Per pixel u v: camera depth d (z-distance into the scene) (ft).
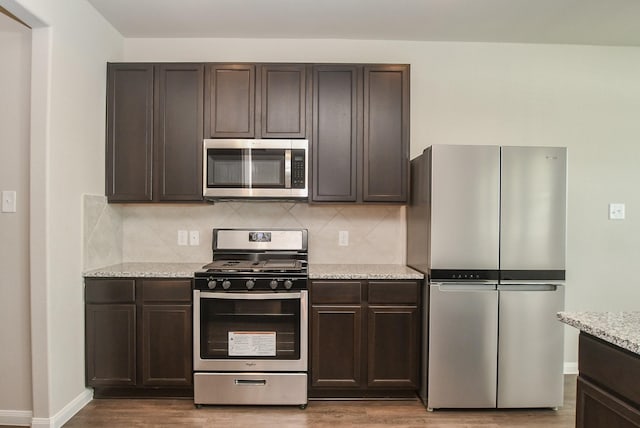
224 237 9.73
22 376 7.29
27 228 7.27
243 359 8.16
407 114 9.04
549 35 9.61
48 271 7.13
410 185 9.32
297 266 8.57
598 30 9.31
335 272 8.52
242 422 7.59
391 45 9.99
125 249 9.95
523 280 7.97
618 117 10.16
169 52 9.95
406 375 8.32
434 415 7.93
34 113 7.07
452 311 7.95
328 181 9.00
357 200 9.03
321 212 10.02
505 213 7.95
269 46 9.96
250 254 9.73
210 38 9.93
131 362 8.23
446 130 10.03
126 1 8.17
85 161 8.21
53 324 7.25
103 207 8.91
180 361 8.25
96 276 8.16
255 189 8.83
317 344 8.27
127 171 8.98
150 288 8.20
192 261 9.97
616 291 10.16
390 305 8.30
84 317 8.20
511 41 9.96
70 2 7.63
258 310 8.20
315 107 8.97
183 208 9.99
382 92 9.02
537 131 10.11
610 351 4.24
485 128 10.06
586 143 10.12
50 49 7.09
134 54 9.91
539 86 10.09
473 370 7.99
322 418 7.75
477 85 10.04
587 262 10.16
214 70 8.95
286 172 8.83
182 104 8.96
